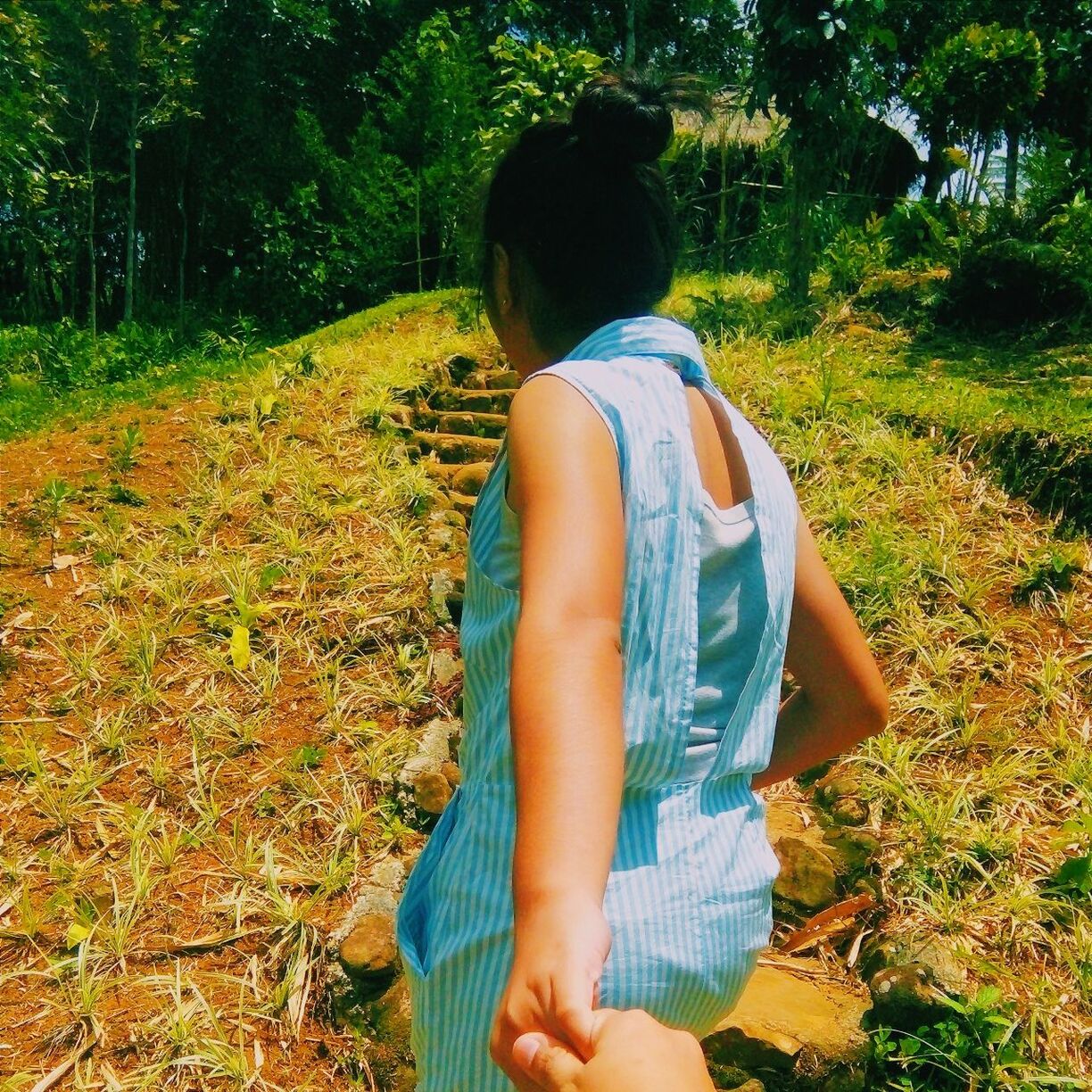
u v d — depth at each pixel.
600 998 0.84
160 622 3.97
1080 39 10.34
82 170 15.17
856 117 7.21
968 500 4.25
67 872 3.04
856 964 2.64
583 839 0.68
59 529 4.53
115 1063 2.51
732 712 0.97
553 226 1.09
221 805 3.24
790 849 2.86
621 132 1.07
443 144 13.20
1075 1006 2.44
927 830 2.86
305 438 5.30
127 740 3.49
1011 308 6.71
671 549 0.90
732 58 15.10
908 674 3.46
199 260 17.09
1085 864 2.63
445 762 3.36
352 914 2.81
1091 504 4.09
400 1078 2.47
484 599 1.00
